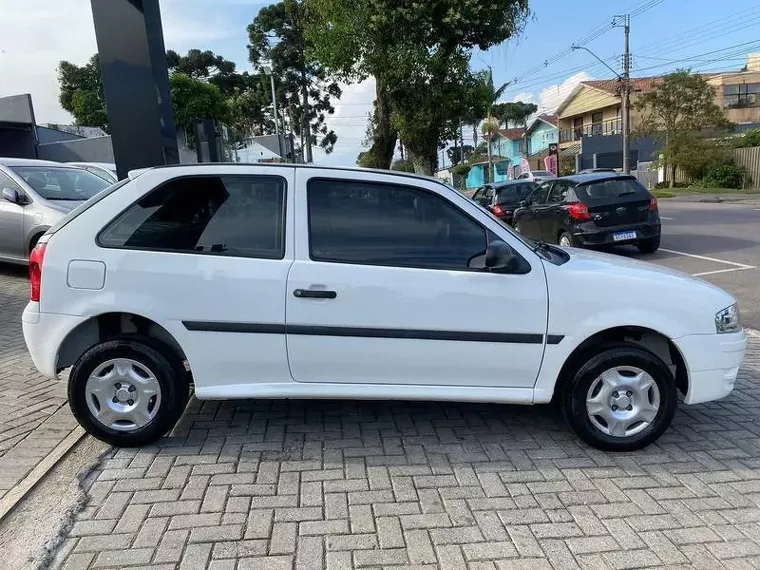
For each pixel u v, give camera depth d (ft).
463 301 12.08
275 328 12.07
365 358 12.20
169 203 12.43
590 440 12.51
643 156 146.41
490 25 35.63
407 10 34.47
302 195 12.43
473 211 12.61
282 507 10.44
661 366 12.30
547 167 85.97
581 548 9.42
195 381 12.29
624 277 12.45
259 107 149.89
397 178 12.65
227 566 8.93
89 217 12.38
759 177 107.24
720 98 147.84
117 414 12.35
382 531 9.80
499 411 14.65
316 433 13.39
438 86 36.73
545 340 12.23
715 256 37.32
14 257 28.81
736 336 12.62
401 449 12.66
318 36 37.86
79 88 141.28
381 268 12.12
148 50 17.22
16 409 14.61
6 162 30.27
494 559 9.16
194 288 12.03
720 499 10.80
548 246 14.84
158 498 10.69
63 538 9.55
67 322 12.11
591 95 167.22
